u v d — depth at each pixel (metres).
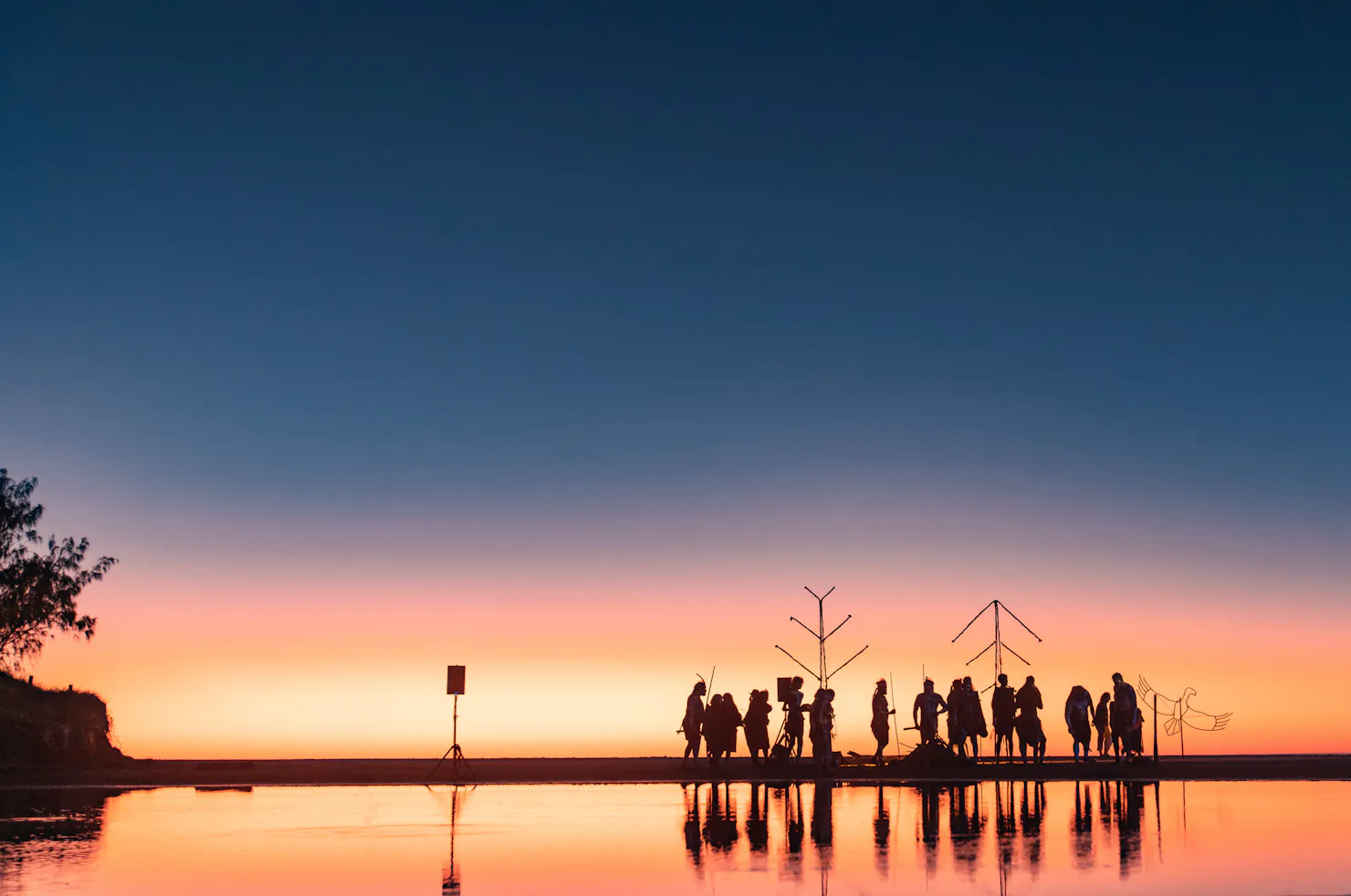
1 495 57.47
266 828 21.80
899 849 17.56
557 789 32.69
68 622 57.47
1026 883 14.28
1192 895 13.39
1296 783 32.66
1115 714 36.50
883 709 37.12
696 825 21.50
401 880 15.17
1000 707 36.62
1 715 51.12
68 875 15.70
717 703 37.72
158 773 44.41
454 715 37.91
